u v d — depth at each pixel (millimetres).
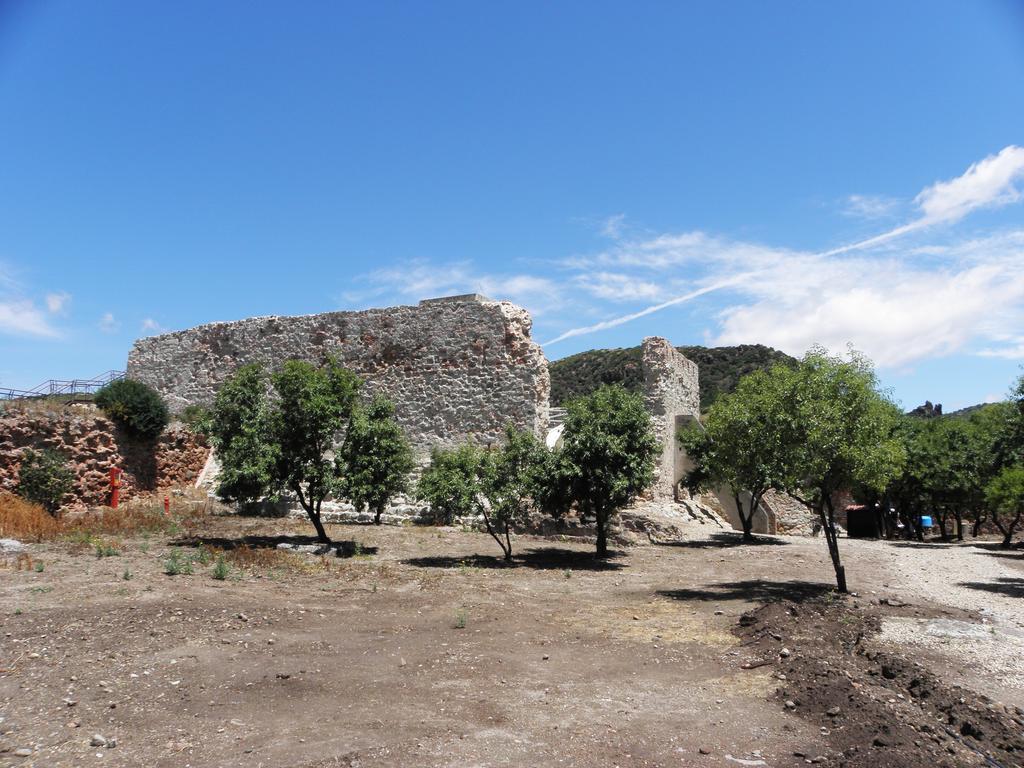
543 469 15852
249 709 5816
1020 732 5449
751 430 13797
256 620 8562
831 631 8992
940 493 28719
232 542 15047
